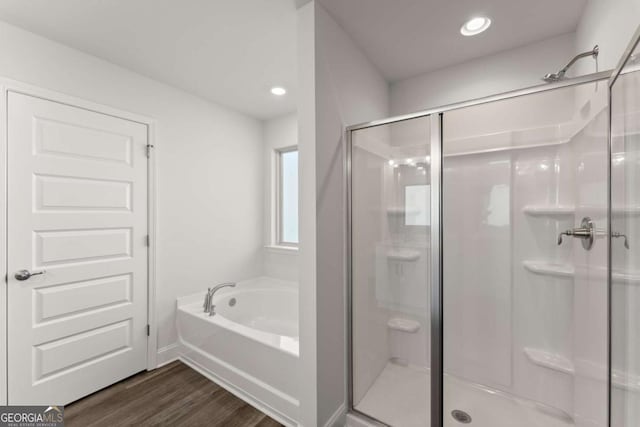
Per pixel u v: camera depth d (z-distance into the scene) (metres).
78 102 1.89
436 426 1.55
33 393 1.70
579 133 1.45
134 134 2.19
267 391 1.77
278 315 2.97
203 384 2.06
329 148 1.59
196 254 2.64
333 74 1.63
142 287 2.23
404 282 1.75
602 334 1.30
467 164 1.85
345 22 1.67
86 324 1.93
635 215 0.80
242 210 3.09
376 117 2.17
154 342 2.29
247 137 3.15
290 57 2.01
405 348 1.75
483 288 1.86
